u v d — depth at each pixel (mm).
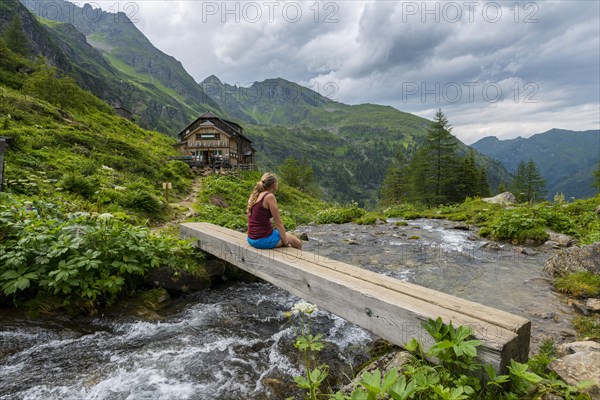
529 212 11234
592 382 2078
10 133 16688
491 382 2098
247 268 4926
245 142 57594
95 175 15328
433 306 2803
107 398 2988
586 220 11219
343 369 3605
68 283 4551
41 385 3146
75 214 5883
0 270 4461
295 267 3994
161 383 3242
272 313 5113
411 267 7293
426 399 2176
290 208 23594
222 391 3164
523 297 5371
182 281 5746
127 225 5926
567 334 4051
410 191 56312
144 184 17891
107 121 45719
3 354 3602
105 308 4801
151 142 45875
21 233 4832
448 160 48156
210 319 4832
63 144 20047
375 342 4070
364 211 16672
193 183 27406
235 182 29781
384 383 2031
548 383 2236
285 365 3660
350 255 8430
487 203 19062
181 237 7109
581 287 5301
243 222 11797
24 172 11133
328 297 3553
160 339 4160
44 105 30609
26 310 4363
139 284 5418
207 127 46000
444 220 14867
